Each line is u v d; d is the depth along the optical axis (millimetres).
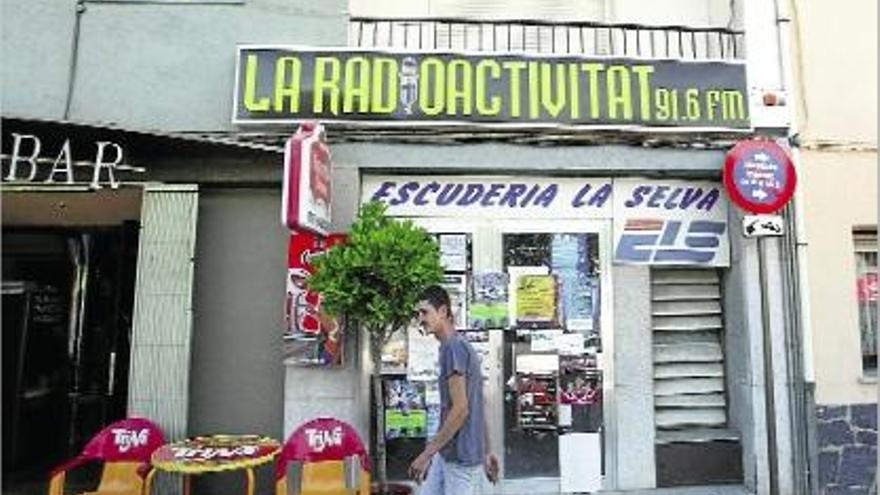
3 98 5512
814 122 5953
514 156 5684
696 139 5816
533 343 5727
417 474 3543
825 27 6098
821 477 5559
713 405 5945
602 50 6262
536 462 5617
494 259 5773
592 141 5730
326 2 5785
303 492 4613
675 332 6016
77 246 6480
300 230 4699
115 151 5070
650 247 5891
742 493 5500
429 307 3799
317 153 4816
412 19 5840
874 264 6035
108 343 6344
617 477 5641
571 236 5863
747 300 5711
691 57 6078
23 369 6383
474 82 5633
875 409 5680
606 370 5750
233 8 5715
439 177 5789
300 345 5266
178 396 5164
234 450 4531
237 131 5547
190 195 5367
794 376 5625
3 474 6141
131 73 5602
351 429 4738
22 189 5344
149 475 4527
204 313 5465
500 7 6387
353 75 5559
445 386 3701
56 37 5605
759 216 5457
